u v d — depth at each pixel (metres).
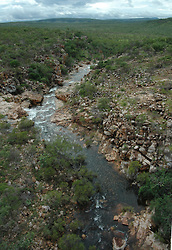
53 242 15.30
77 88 40.91
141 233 16.03
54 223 16.50
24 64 48.16
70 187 20.47
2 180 19.77
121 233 16.23
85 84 40.56
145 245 15.14
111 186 20.91
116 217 17.56
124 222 17.06
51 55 57.75
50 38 70.69
